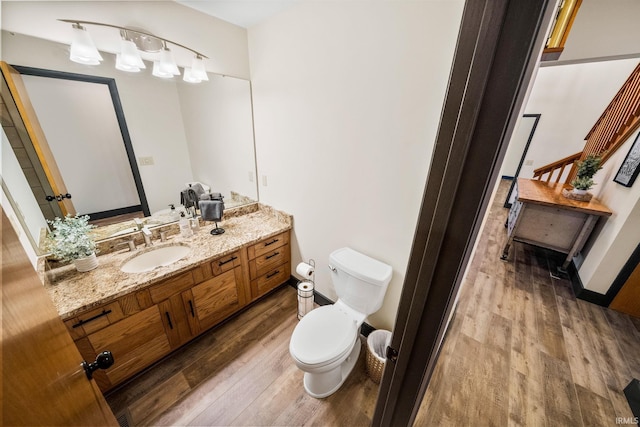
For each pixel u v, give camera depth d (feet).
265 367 5.29
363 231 5.39
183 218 6.15
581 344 5.85
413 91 3.92
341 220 5.74
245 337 6.01
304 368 4.22
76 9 4.05
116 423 2.68
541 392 4.78
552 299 7.44
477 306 7.11
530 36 1.18
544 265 9.35
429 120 3.88
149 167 5.69
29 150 4.10
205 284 5.46
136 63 4.78
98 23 4.26
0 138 3.74
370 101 4.44
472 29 1.36
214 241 6.01
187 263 5.02
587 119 14.44
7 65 3.77
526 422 4.29
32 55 3.95
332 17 4.47
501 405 4.55
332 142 5.27
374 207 5.03
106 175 5.11
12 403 1.09
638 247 6.37
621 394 4.74
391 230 4.90
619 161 8.05
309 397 4.75
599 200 8.65
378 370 4.82
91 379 2.35
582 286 7.47
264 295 7.45
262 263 6.72
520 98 1.40
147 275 4.56
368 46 4.19
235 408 4.54
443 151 1.65
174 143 5.97
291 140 6.12
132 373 4.73
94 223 5.07
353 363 5.32
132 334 4.52
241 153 7.11
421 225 1.88
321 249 6.53
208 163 6.64
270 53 5.83
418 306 2.09
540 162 16.22
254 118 6.91
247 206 7.77
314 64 5.03
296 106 5.69
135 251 5.36
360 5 4.08
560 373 5.14
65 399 1.66
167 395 4.70
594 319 6.63
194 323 5.50
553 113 15.33
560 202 8.32
